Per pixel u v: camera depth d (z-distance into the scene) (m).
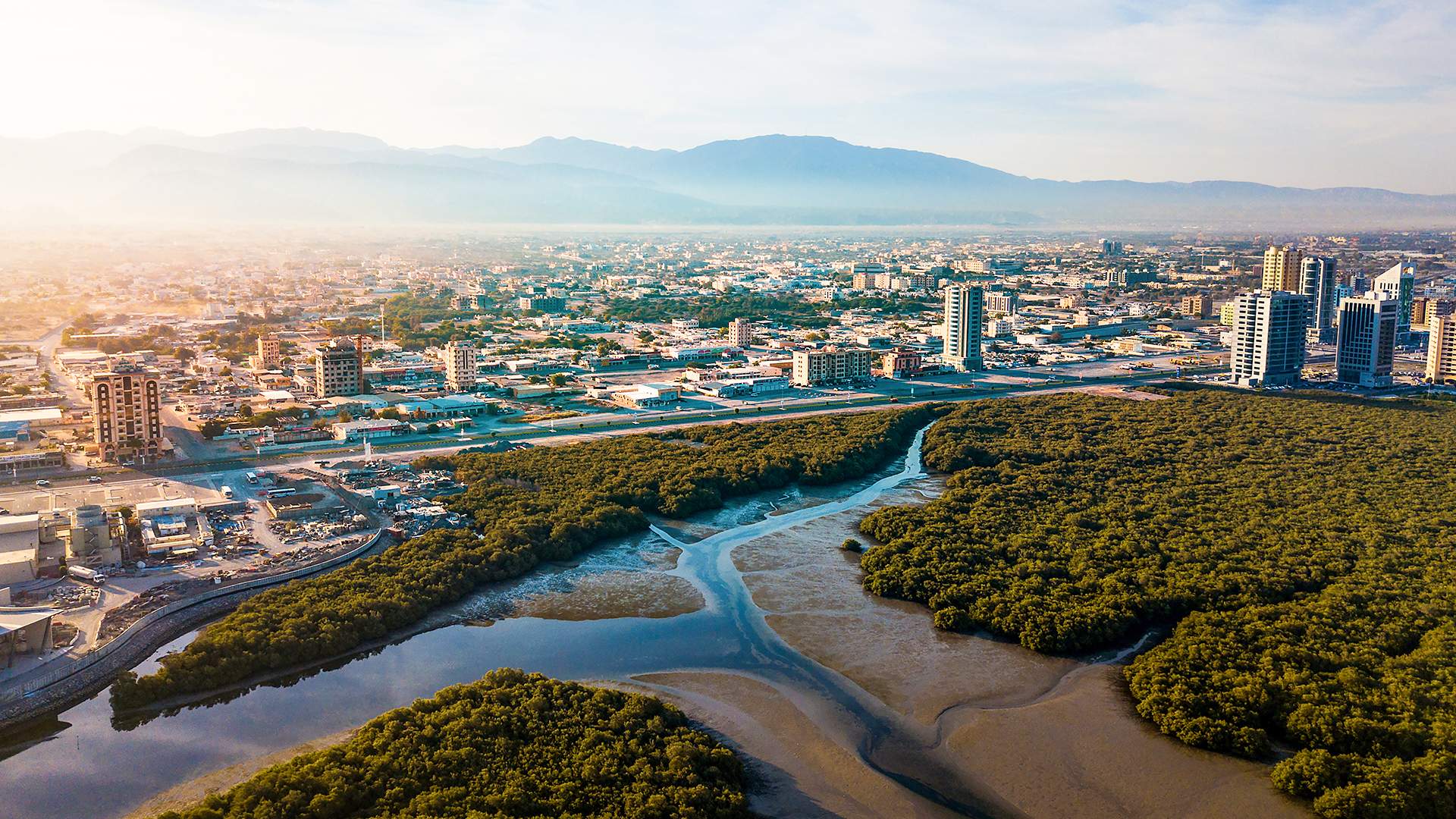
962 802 197.25
